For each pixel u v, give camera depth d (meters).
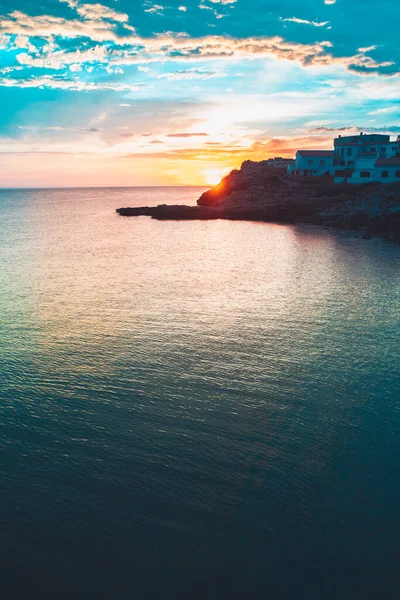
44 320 30.19
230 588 11.09
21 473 14.87
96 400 19.55
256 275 45.38
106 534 12.55
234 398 19.81
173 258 56.53
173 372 22.27
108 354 24.36
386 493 14.16
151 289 39.25
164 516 13.21
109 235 83.19
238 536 12.54
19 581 11.16
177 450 16.20
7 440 16.59
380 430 17.47
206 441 16.73
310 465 15.45
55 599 10.77
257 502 13.77
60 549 12.06
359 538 12.50
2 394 19.95
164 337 26.95
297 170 136.62
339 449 16.31
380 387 20.86
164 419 18.14
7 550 11.98
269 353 24.66
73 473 14.93
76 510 13.37
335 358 24.02
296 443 16.66
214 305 33.94
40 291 38.59
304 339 26.73
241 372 22.30
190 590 11.02
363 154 132.88
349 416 18.45
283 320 30.25
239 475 14.95
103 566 11.61
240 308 33.12
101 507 13.50
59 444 16.42
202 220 110.75
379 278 42.88
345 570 11.55
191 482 14.59
